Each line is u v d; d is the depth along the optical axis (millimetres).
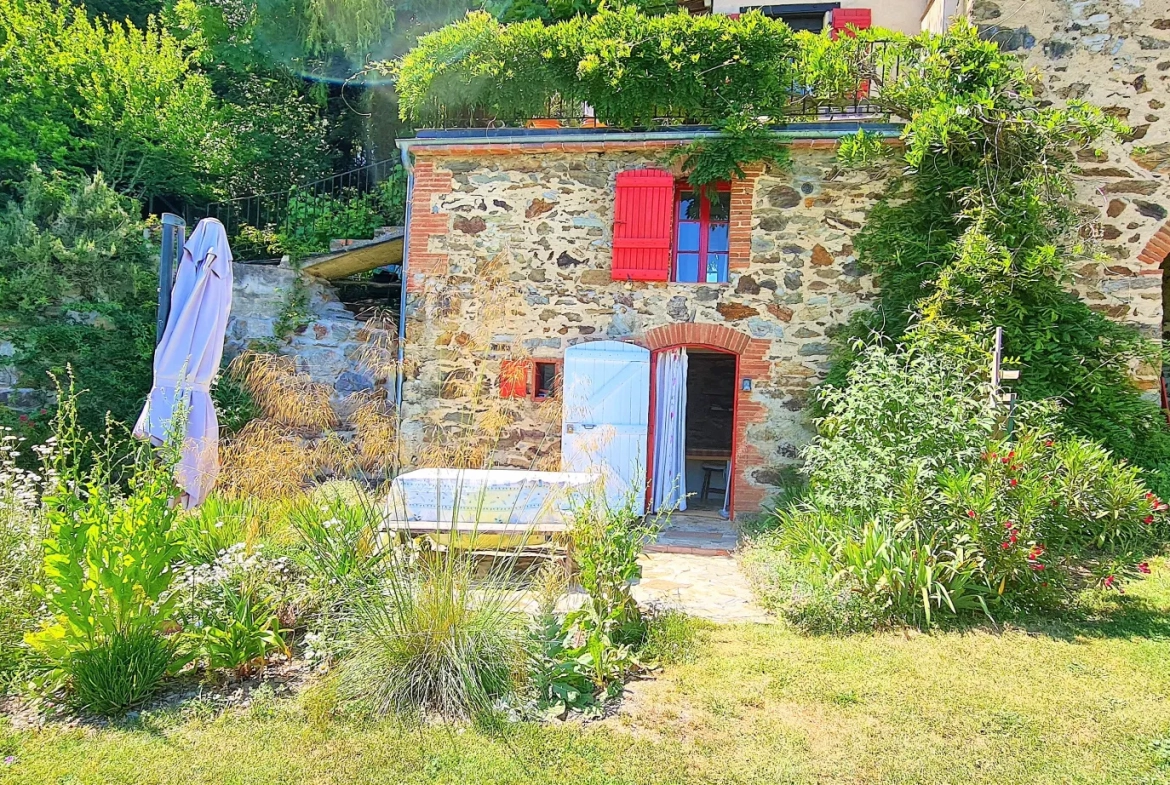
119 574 3551
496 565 4707
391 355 6203
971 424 5266
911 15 11570
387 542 4391
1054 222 7742
